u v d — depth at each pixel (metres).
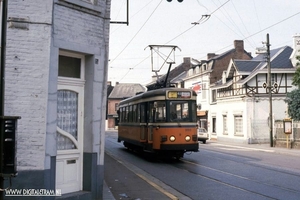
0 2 7.58
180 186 12.62
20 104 7.82
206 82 51.94
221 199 10.45
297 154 25.36
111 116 93.56
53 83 8.23
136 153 25.45
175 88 19.03
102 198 9.45
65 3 8.53
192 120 18.89
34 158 7.84
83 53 9.09
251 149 30.75
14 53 7.82
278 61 40.62
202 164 18.81
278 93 39.62
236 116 41.75
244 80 39.75
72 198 8.61
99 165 9.34
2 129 5.94
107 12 9.63
